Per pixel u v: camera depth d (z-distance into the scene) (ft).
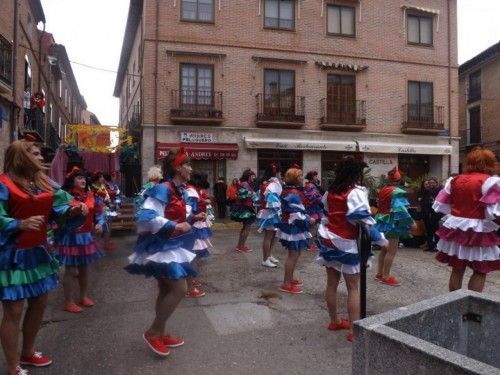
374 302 19.19
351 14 63.21
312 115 61.00
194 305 18.39
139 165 62.54
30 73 55.16
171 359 13.17
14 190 10.81
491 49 78.18
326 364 12.87
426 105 66.28
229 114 57.72
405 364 6.95
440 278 23.62
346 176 14.44
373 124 63.57
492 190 14.25
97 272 24.94
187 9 56.95
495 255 14.64
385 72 64.28
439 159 66.80
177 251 12.78
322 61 61.36
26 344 12.48
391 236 21.76
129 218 40.42
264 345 14.23
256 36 58.95
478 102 84.64
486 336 9.05
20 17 47.83
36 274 11.27
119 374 12.22
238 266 26.35
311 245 32.58
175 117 55.11
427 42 66.85
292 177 20.47
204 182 21.59
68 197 12.39
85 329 15.65
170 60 56.03
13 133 42.57
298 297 19.74
